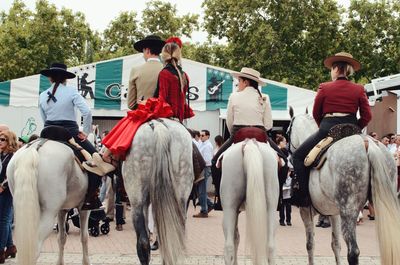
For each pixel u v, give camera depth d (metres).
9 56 34.50
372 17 32.75
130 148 6.21
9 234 9.45
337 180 6.30
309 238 7.67
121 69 21.27
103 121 23.70
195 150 6.93
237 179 6.59
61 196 6.60
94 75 21.17
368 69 33.19
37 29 34.72
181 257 6.02
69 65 36.31
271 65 31.42
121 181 6.82
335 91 7.02
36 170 6.32
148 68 7.19
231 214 6.67
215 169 7.31
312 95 20.83
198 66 21.67
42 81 20.83
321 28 31.89
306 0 31.69
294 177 7.47
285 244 11.62
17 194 6.17
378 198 6.05
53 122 7.51
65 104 7.51
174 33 36.00
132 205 6.13
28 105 20.75
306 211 7.63
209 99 21.66
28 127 20.70
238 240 7.36
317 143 7.05
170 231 5.97
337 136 6.70
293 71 31.95
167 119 6.52
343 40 32.72
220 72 21.64
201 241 11.97
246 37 31.66
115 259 9.64
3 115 20.64
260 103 7.39
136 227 6.04
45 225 6.43
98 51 36.97
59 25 35.19
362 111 7.06
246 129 7.01
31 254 6.07
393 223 5.97
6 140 9.29
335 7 32.22
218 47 33.59
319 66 32.22
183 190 6.27
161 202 5.99
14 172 6.41
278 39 31.09
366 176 6.16
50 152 6.57
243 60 31.62
